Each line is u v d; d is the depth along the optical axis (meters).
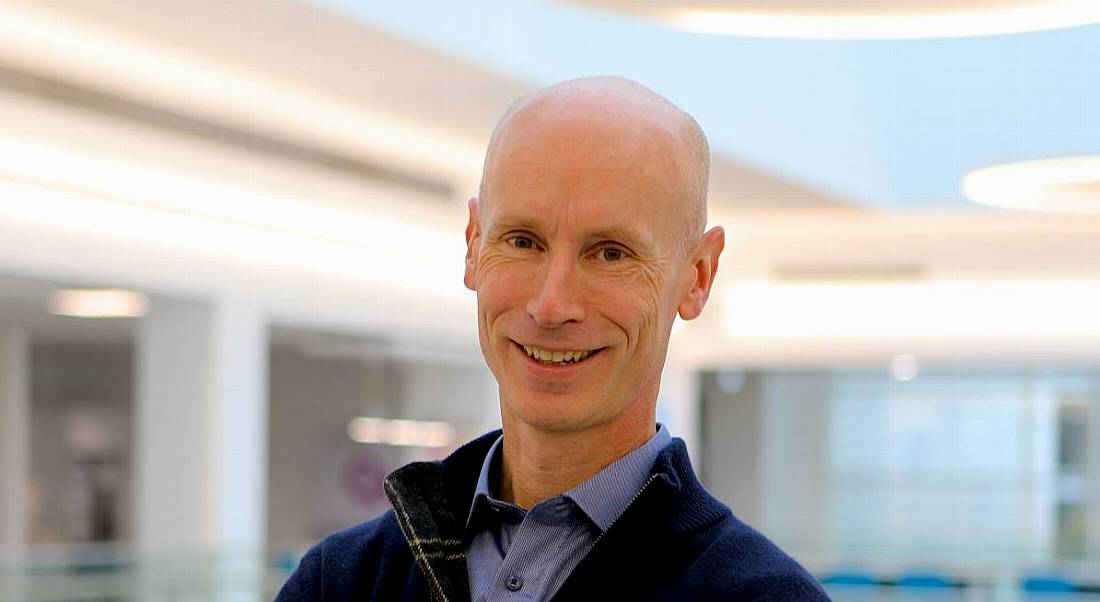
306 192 11.78
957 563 13.29
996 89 13.35
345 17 8.20
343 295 12.48
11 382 16.66
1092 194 14.25
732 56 12.09
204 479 11.45
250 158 11.16
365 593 1.80
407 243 13.11
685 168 1.65
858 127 14.69
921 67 13.96
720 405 21.36
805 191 14.25
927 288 17.14
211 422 11.40
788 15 6.29
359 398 19.28
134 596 9.66
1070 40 12.91
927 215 16.09
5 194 9.30
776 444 21.11
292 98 10.81
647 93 1.67
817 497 20.92
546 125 1.62
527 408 1.65
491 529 1.73
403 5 8.57
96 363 19.36
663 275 1.64
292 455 19.78
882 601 13.02
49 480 19.20
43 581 9.19
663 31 11.02
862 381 20.77
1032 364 16.94
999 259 16.84
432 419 18.22
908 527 20.48
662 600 1.61
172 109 10.38
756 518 21.14
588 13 10.23
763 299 17.84
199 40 8.91
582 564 1.62
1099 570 12.82
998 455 20.03
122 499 19.28
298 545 12.00
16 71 9.12
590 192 1.60
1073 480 19.66
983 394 20.16
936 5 6.05
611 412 1.65
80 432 19.28
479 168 13.77
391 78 9.88
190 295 11.02
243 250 11.44
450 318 13.87
